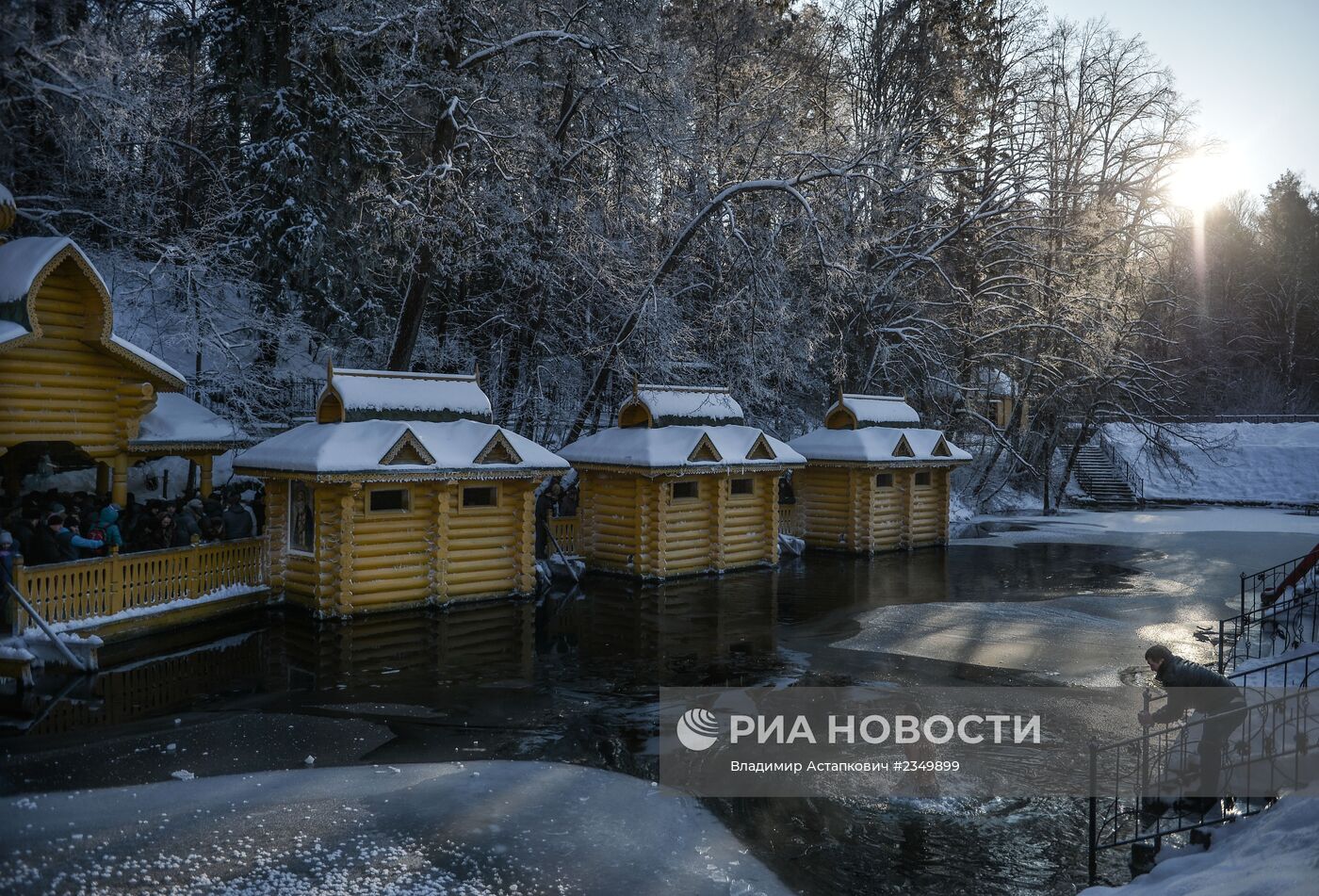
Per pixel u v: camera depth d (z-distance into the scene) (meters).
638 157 31.27
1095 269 44.88
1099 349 42.69
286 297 27.62
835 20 43.22
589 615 20.38
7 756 11.12
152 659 15.70
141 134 22.06
